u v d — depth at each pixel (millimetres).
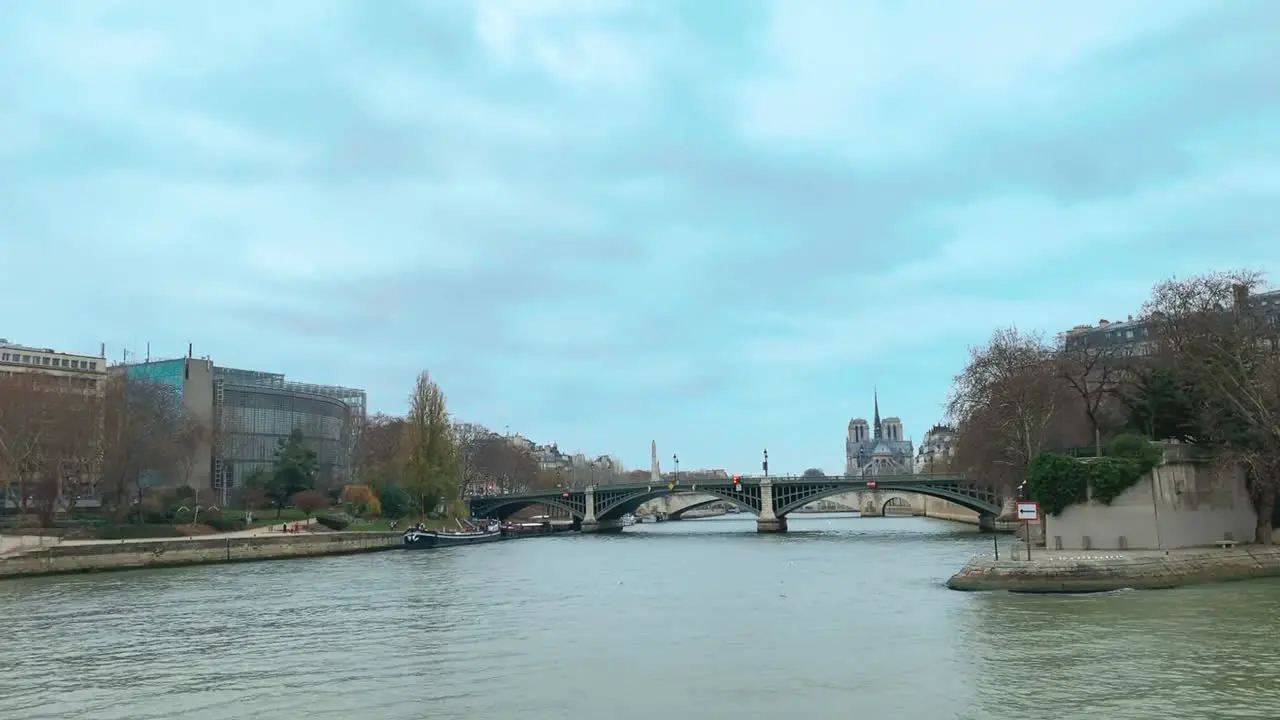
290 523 149875
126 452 130750
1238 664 41938
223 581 90750
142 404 141500
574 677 43531
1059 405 117062
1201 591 64312
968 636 50625
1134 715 34469
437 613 65625
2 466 123062
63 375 184250
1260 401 78625
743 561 109875
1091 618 54469
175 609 68812
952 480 162125
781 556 116250
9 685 43156
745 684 41406
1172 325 89500
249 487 168750
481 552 137125
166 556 109062
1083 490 77750
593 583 86375
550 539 179375
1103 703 36188
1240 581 69250
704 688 40812
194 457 159375
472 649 51031
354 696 40281
